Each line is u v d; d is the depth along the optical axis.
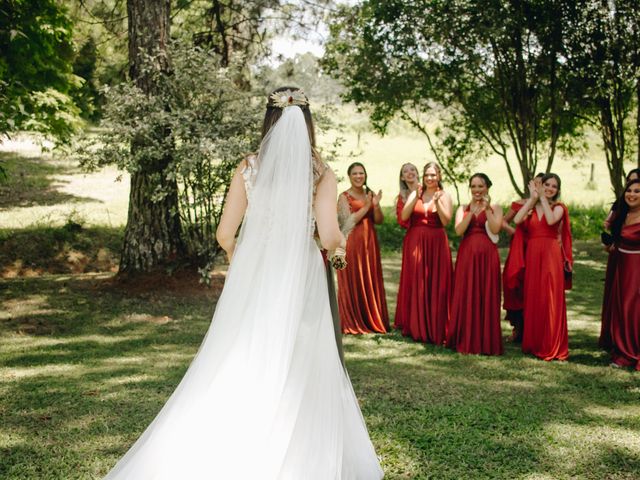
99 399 4.47
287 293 2.61
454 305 6.23
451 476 3.36
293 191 2.68
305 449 2.49
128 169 7.51
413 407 4.44
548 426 4.13
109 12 11.23
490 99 13.65
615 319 5.82
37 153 22.19
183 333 6.58
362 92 13.51
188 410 2.51
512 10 11.75
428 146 30.61
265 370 2.51
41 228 11.84
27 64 11.62
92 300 7.83
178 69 7.84
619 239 5.85
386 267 11.30
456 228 6.29
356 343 6.48
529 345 6.12
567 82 12.27
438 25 11.95
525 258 6.23
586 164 28.66
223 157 7.37
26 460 3.46
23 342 6.11
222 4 10.60
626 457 3.66
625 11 11.10
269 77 9.05
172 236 8.60
